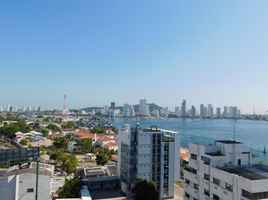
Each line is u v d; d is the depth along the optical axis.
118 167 101.19
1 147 162.50
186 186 74.19
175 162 91.25
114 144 180.88
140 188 77.00
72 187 78.06
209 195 63.72
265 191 52.06
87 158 152.12
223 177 59.12
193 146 73.50
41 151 156.00
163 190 88.69
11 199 63.38
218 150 69.38
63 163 117.19
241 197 53.53
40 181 66.81
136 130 91.12
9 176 64.19
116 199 86.94
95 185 96.25
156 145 89.12
